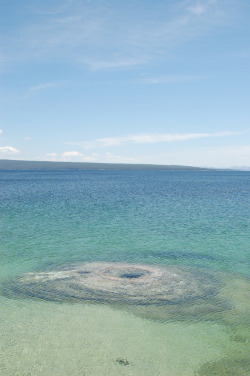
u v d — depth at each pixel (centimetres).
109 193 6831
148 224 3191
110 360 977
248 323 1214
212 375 918
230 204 5000
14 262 1933
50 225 3080
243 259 2045
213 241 2509
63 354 1000
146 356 1001
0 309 1295
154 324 1197
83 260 1995
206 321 1225
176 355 1009
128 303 1369
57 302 1371
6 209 4147
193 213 3981
